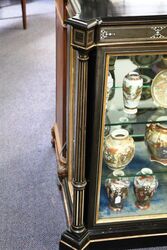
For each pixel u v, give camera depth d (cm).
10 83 283
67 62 166
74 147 158
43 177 205
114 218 163
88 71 133
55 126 220
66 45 171
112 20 123
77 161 145
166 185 178
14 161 214
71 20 123
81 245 159
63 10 164
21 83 284
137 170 167
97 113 139
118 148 156
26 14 388
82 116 137
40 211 185
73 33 125
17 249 167
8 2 421
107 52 129
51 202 190
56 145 211
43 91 276
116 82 149
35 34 356
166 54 135
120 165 161
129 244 166
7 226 177
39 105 260
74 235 160
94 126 141
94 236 162
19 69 301
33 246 169
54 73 298
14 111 253
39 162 214
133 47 129
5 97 267
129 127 160
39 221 180
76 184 150
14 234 174
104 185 166
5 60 313
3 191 195
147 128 161
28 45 337
